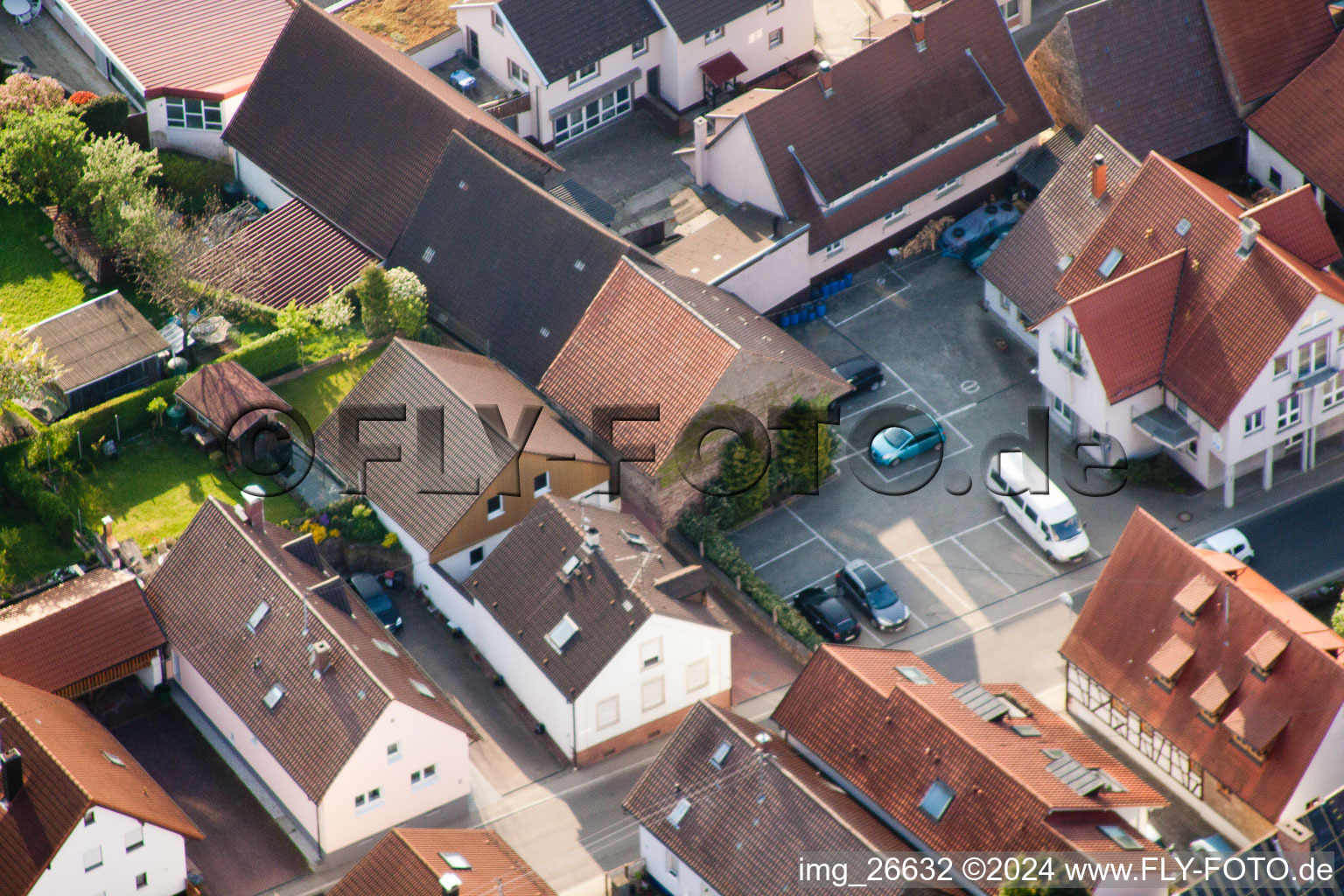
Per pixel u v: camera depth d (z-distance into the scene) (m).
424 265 145.12
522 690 122.31
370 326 141.12
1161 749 118.31
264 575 119.75
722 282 141.50
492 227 143.38
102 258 145.88
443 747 115.75
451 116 148.62
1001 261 143.75
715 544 129.88
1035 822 104.56
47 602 121.75
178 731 121.06
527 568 122.25
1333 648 112.62
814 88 146.75
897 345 145.38
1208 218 132.88
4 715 111.38
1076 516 131.00
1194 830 116.69
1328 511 133.25
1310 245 133.62
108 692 122.75
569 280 139.38
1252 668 113.81
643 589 118.81
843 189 145.75
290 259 147.38
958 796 107.12
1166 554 118.75
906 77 149.12
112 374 137.50
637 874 112.62
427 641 126.62
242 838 115.50
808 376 131.62
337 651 115.19
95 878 109.00
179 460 134.88
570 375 132.88
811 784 109.25
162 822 109.88
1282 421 131.62
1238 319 129.88
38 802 108.31
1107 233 137.38
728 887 106.81
